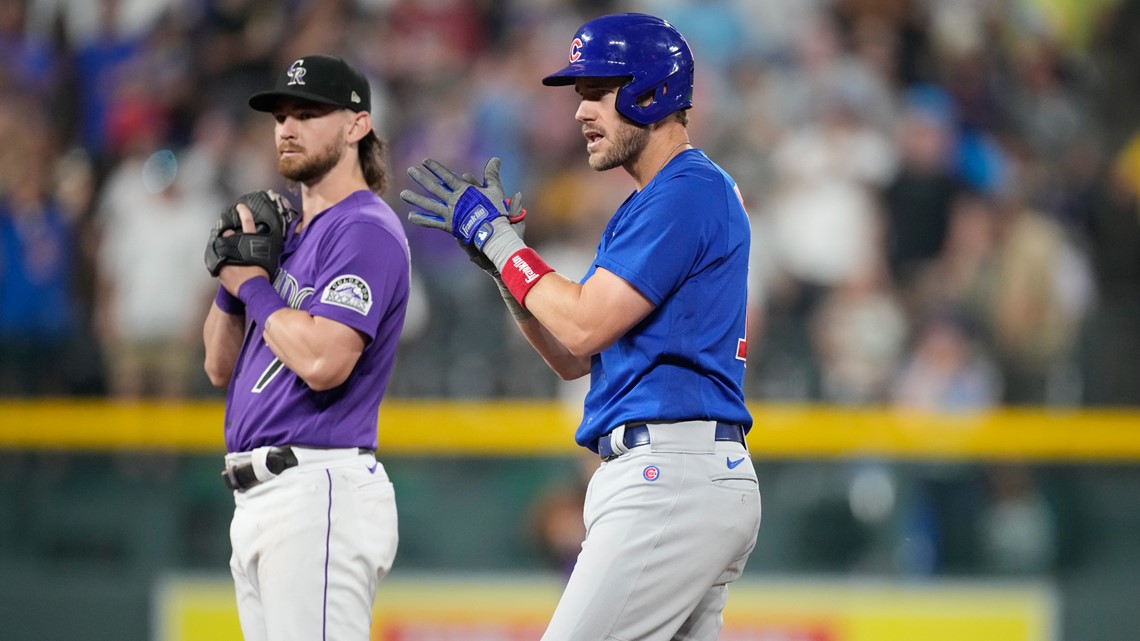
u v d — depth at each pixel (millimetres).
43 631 25344
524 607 25109
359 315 12727
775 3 34156
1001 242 30266
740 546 12125
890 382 28438
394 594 25250
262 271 13172
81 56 34094
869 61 33406
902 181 31422
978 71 33625
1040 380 28531
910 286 30172
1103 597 25047
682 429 11883
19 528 25609
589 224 31422
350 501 12906
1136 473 25328
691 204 11867
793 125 32531
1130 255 31922
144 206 30828
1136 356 28391
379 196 14219
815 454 25594
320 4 34438
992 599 25016
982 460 25391
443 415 25922
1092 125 33500
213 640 25234
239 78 33938
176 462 25734
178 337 29375
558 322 11789
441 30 34344
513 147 32938
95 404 26109
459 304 28938
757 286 30266
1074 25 34438
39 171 31766
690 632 12695
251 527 12875
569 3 34906
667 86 12281
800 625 25094
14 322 29578
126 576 25453
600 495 12047
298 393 12875
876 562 25297
